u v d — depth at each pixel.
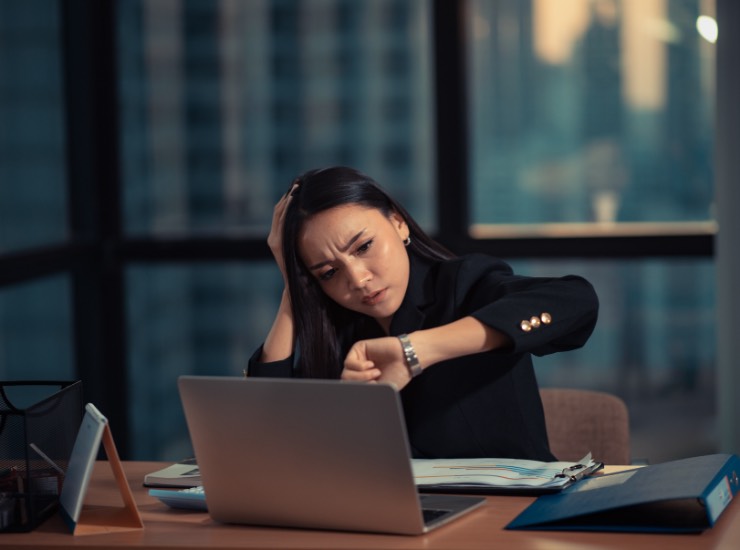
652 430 4.25
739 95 3.60
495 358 2.10
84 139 4.34
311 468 1.54
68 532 1.62
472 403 2.08
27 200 3.97
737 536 1.48
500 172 4.23
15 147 3.89
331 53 4.28
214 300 4.48
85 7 4.28
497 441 2.07
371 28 4.24
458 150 4.17
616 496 1.57
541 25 4.14
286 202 2.11
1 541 1.58
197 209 4.40
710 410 4.21
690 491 1.51
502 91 4.19
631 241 4.14
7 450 1.68
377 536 1.54
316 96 4.30
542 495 1.71
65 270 4.12
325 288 2.02
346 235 1.96
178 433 4.52
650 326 4.20
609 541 1.48
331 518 1.56
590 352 4.26
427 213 4.28
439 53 4.16
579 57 4.13
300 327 2.10
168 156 4.39
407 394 2.12
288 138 4.34
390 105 4.26
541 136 4.19
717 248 3.66
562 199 4.20
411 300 2.09
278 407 1.53
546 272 4.21
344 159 4.32
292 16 4.29
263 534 1.58
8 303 3.92
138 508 1.76
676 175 4.12
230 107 4.35
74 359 4.36
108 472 2.02
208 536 1.58
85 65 4.30
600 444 2.47
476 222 4.26
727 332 3.65
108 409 4.47
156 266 4.47
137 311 4.49
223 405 1.57
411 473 1.49
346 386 1.49
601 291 4.21
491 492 1.74
